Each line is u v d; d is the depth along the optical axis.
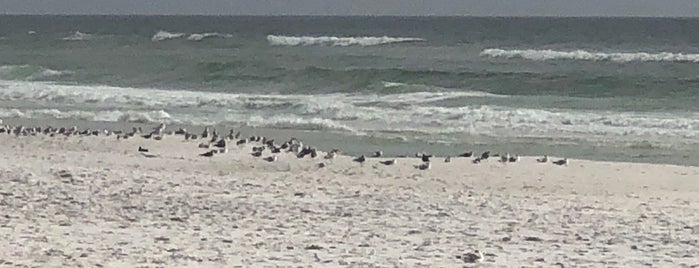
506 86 34.16
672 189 17.02
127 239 10.97
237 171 18.72
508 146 22.34
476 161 19.64
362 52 52.44
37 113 28.84
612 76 35.66
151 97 31.62
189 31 90.25
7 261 9.30
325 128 25.16
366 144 22.78
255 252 10.32
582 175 18.30
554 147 22.16
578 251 11.06
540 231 12.62
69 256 9.67
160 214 13.24
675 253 11.02
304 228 12.34
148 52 52.75
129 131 24.80
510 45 61.19
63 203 14.02
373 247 10.95
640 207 15.13
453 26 109.94
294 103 29.09
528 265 10.01
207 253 10.14
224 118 27.16
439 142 22.91
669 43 64.31
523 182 17.67
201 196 15.20
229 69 39.81
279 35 77.19
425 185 17.33
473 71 37.97
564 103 29.61
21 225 11.80
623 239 12.05
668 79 34.84
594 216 14.11
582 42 66.06
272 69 38.75
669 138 22.95
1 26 104.88
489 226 12.94
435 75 36.53
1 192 14.95
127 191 15.51
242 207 14.14
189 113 28.30
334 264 9.66
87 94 32.66
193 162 19.69
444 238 11.84
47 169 18.00
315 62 44.66
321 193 16.02
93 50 54.78
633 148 21.86
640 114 26.86
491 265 9.94
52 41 63.91
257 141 22.33
